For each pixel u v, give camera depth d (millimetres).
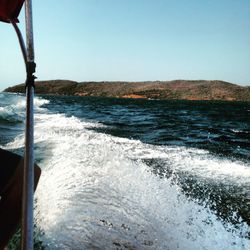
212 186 5160
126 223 3314
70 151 6727
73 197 3926
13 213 1029
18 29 1264
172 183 5047
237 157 7887
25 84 1160
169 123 19266
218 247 3139
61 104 43875
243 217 3975
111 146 7926
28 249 888
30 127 1087
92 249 2777
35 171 1123
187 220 3645
